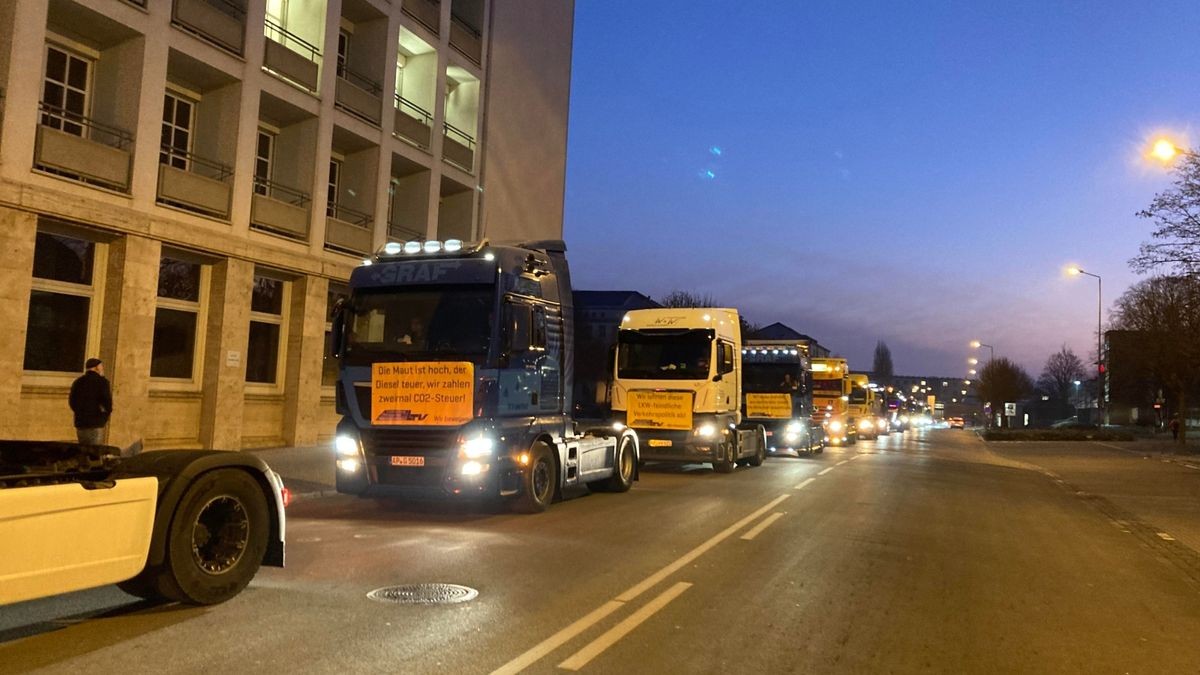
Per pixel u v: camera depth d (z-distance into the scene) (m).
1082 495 18.80
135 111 16.52
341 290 22.98
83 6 15.41
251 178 19.31
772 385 24.86
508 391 11.31
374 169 23.69
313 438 21.23
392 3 23.97
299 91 20.73
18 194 14.15
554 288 12.85
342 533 10.10
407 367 11.01
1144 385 71.50
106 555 5.66
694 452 18.34
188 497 6.32
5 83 14.16
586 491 15.37
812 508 13.56
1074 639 6.50
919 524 12.42
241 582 6.76
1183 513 15.78
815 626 6.53
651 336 18.86
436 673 5.12
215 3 18.92
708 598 7.27
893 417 79.25
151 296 16.70
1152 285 47.50
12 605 6.43
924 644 6.19
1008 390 86.06
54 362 15.62
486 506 12.55
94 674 4.95
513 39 31.39
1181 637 6.67
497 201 30.39
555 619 6.43
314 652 5.45
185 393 18.28
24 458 6.25
